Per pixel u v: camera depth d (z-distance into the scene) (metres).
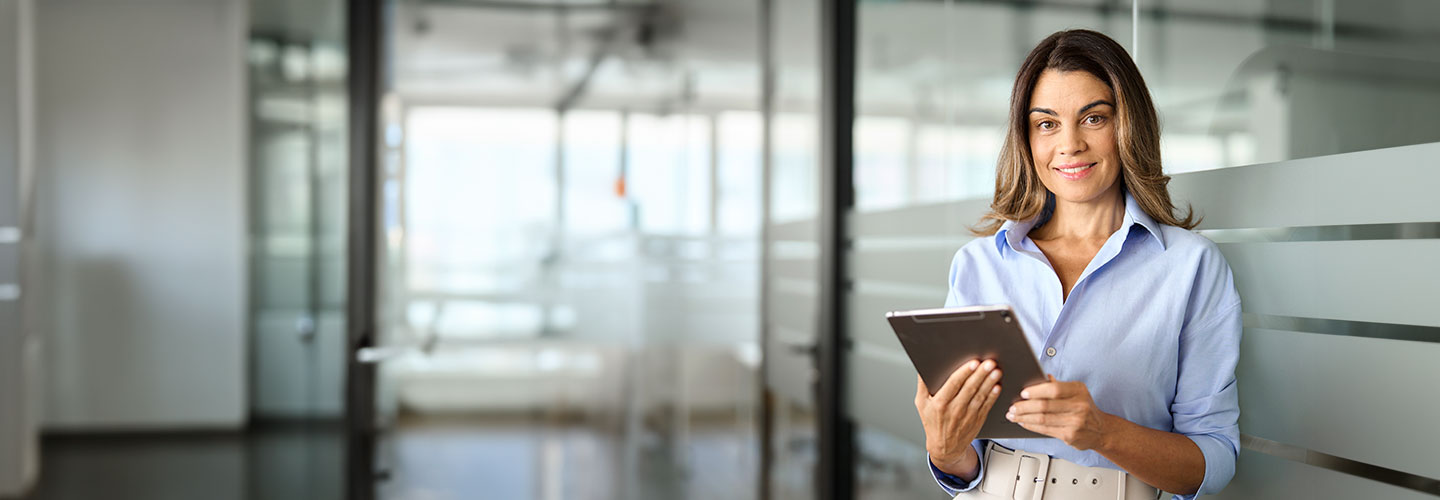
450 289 4.08
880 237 3.45
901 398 3.25
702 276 4.22
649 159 4.20
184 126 4.59
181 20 4.55
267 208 4.10
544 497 4.11
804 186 3.91
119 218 4.60
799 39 3.93
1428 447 1.52
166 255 4.60
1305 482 1.75
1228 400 1.58
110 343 4.63
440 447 4.07
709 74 4.20
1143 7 2.19
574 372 4.19
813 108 3.84
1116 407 1.60
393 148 4.02
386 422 4.05
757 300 4.24
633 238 4.21
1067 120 1.60
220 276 4.61
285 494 4.10
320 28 3.99
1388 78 1.57
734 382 4.25
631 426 4.20
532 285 4.14
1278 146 1.80
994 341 1.37
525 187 4.14
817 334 3.83
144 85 4.58
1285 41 1.78
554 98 4.15
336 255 3.99
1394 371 1.57
